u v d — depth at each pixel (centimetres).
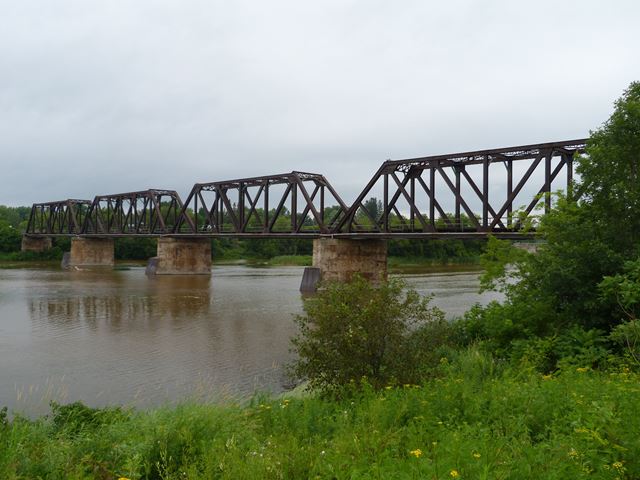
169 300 4059
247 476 516
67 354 2158
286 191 5653
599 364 1103
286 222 12350
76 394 1602
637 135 1323
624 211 1338
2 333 2641
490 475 439
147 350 2230
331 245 4797
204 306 3700
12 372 1873
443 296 4019
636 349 1049
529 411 677
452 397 773
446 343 1541
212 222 6938
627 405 613
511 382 878
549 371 1177
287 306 3697
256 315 3262
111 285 5422
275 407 905
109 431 743
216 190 6919
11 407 1426
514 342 1322
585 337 1199
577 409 618
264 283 5716
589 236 1327
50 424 863
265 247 12444
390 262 9269
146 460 607
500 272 1541
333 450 583
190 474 529
